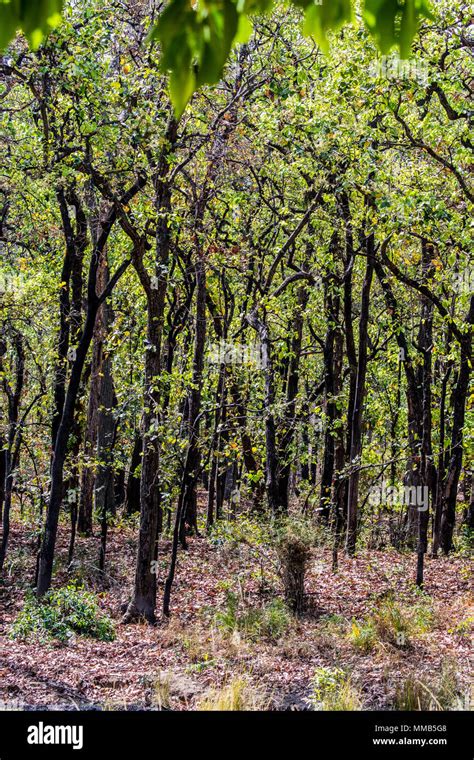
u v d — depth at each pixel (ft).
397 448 72.13
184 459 46.55
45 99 42.65
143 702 30.71
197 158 50.37
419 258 53.67
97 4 42.73
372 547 71.20
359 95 44.42
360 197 56.08
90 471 69.97
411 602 47.26
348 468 60.75
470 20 44.04
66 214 49.11
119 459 63.93
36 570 51.80
